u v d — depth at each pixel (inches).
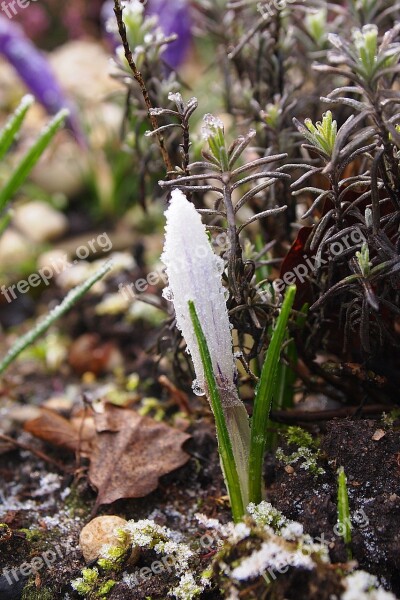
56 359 13.9
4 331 15.2
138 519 10.0
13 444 11.3
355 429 9.1
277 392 10.1
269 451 10.1
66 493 10.6
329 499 8.8
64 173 18.8
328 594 7.9
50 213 18.1
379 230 8.6
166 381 11.1
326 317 9.6
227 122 17.1
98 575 9.2
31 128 20.3
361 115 8.1
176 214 8.0
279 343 8.3
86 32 25.6
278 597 8.0
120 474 10.2
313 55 10.8
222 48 12.6
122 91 11.7
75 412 11.9
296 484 9.0
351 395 10.1
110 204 18.4
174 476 10.5
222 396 8.6
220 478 10.4
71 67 22.1
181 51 16.0
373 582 8.1
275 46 10.9
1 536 9.5
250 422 9.2
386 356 9.7
